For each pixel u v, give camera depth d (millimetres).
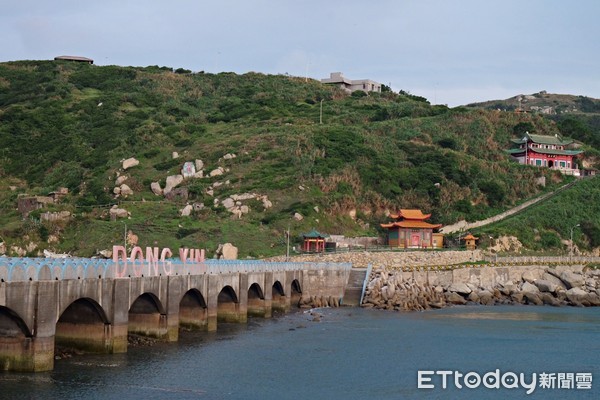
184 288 79188
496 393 63156
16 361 55625
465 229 171500
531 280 140250
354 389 62219
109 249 139375
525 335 92688
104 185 177125
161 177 177500
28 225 150750
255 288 102812
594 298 132625
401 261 142250
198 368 65875
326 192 167375
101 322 65750
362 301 122375
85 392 54250
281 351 76875
